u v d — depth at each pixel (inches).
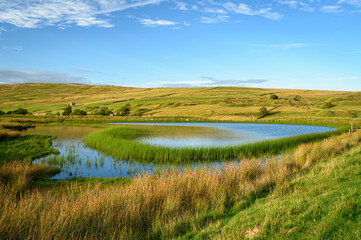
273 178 407.2
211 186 351.9
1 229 209.0
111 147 892.0
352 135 966.4
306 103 4456.2
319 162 525.3
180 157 742.5
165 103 4953.3
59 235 215.9
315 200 268.2
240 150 814.5
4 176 457.7
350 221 206.4
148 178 383.6
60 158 765.3
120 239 222.5
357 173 365.1
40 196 312.5
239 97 5457.7
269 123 2613.2
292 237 196.2
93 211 257.6
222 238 211.8
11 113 3767.2
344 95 5329.7
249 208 290.0
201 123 2603.3
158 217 267.7
